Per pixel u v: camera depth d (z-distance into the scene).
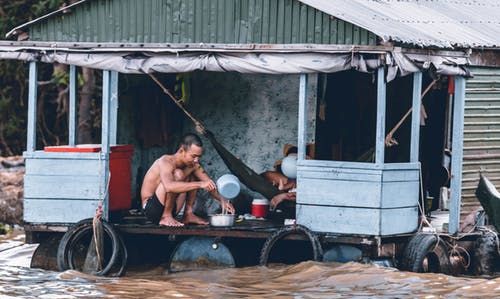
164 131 35.69
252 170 33.66
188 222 31.95
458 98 32.09
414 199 31.03
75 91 34.34
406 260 30.34
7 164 44.97
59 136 51.12
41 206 31.98
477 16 36.78
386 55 29.20
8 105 50.53
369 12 31.95
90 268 31.11
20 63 50.09
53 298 27.58
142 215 33.97
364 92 34.97
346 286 28.64
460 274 31.92
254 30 31.38
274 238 30.47
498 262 32.56
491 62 33.50
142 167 35.78
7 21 48.59
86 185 31.83
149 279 30.34
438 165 36.47
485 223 33.12
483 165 33.44
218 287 28.88
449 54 31.64
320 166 30.25
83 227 31.38
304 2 30.56
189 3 32.16
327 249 30.61
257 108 35.12
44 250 32.25
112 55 32.03
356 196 29.92
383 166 29.70
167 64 31.47
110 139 33.12
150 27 32.59
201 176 32.34
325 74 34.50
